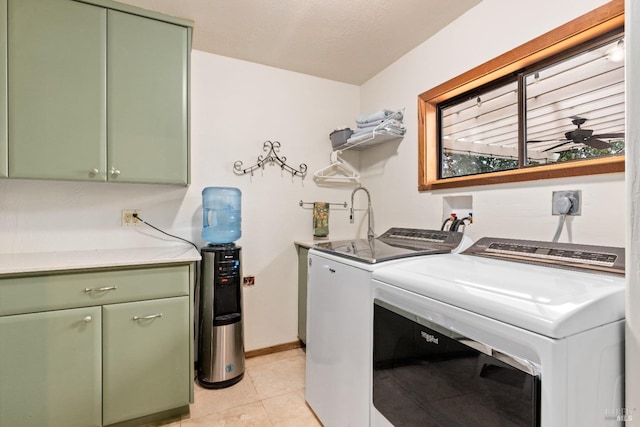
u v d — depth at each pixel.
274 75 2.54
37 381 1.41
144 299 1.61
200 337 2.05
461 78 1.85
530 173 1.47
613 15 1.21
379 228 2.60
